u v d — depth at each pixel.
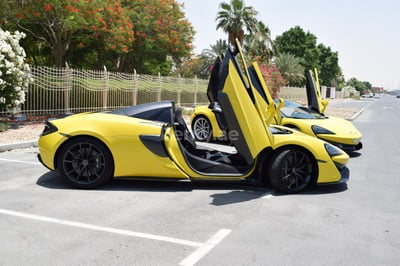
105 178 5.13
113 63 28.61
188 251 3.29
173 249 3.33
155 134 5.08
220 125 6.89
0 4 15.36
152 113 5.36
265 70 32.41
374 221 4.20
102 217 4.09
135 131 5.08
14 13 15.93
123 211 4.30
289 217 4.25
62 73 13.08
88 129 5.03
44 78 12.43
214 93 5.73
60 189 5.10
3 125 9.96
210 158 5.55
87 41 21.30
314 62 76.69
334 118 9.65
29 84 12.64
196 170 5.21
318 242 3.57
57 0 15.05
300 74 49.69
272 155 5.18
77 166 5.14
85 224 3.87
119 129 5.08
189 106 21.78
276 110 5.10
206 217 4.18
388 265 3.14
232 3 33.66
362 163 7.75
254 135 4.90
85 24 17.61
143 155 5.07
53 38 19.17
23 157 7.18
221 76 4.79
